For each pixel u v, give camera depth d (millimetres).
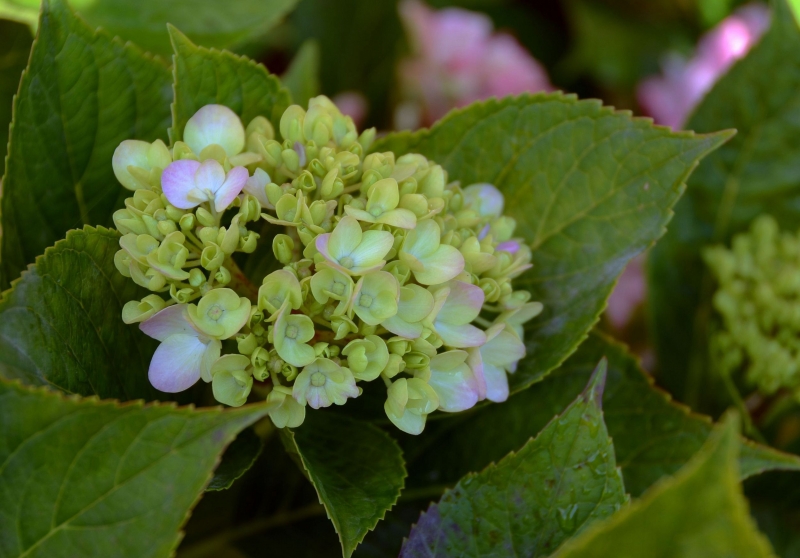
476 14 844
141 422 506
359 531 538
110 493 509
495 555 546
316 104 573
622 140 587
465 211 573
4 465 509
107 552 509
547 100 596
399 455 566
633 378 605
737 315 661
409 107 819
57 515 510
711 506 479
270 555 609
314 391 539
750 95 676
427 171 569
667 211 583
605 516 538
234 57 581
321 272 537
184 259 541
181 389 544
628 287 751
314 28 847
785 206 685
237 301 539
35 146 572
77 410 506
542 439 545
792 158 680
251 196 548
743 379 666
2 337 522
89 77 579
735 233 688
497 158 605
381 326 551
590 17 892
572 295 592
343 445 570
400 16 847
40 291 532
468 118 604
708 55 874
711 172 686
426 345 546
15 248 571
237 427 503
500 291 569
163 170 548
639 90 878
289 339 536
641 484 595
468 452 606
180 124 579
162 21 662
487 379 569
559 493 543
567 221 596
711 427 594
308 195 559
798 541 647
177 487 506
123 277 560
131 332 565
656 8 927
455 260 548
